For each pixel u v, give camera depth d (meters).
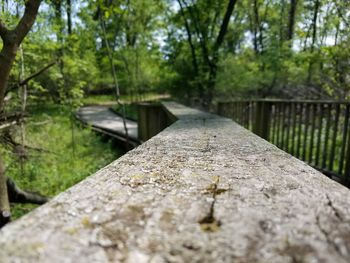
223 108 7.38
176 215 0.60
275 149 1.31
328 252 0.47
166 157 1.14
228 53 11.54
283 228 0.55
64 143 6.64
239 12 14.37
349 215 0.60
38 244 0.49
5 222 2.07
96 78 13.64
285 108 3.81
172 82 12.42
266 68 11.22
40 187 4.14
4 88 1.98
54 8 4.47
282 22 13.35
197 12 11.33
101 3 3.74
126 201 0.67
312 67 8.20
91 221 0.57
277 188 0.77
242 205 0.66
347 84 4.77
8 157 4.04
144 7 11.62
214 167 0.99
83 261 0.45
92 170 5.04
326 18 4.97
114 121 11.26
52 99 6.41
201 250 0.48
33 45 4.29
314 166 3.19
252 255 0.46
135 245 0.49
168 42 12.84
